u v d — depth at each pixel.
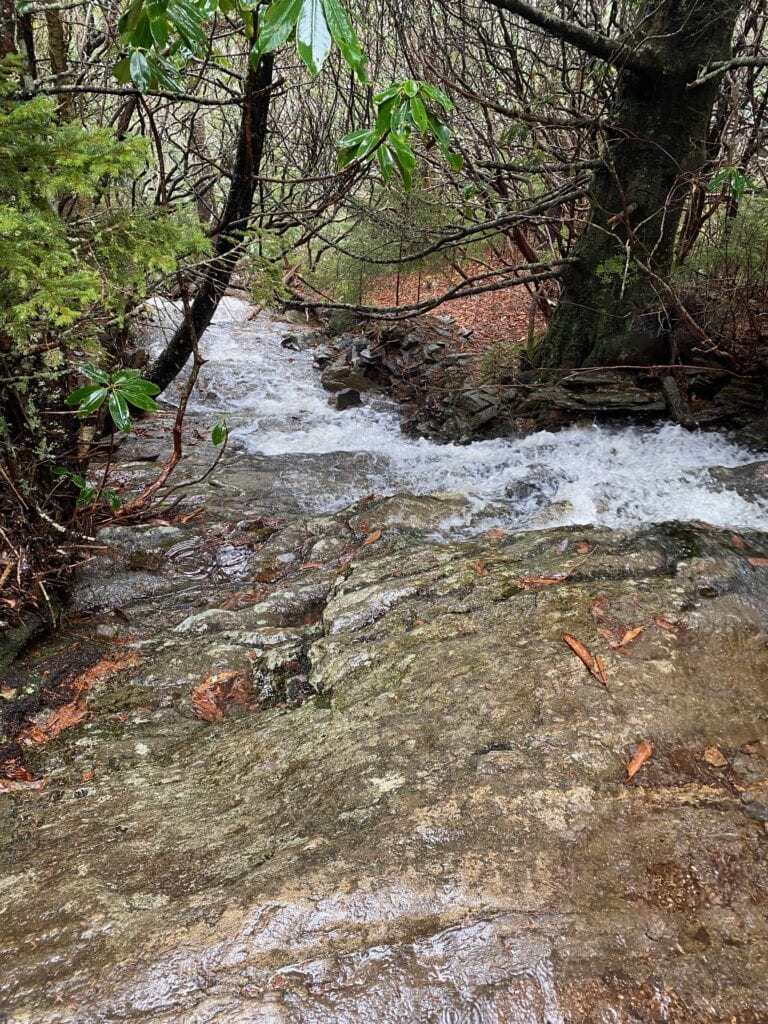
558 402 5.68
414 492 4.79
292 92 7.77
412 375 7.57
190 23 1.82
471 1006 1.27
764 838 1.62
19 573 2.75
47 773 2.16
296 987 1.30
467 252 8.91
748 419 5.32
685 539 3.16
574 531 3.27
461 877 1.52
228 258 3.80
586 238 5.93
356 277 8.54
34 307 1.96
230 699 2.51
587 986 1.30
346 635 2.68
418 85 1.79
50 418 2.94
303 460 5.45
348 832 1.67
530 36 7.05
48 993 1.33
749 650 2.33
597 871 1.54
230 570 3.58
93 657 2.76
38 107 2.06
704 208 6.18
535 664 2.26
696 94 5.30
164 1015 1.26
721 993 1.29
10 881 1.67
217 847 1.70
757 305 5.55
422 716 2.09
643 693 2.11
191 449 5.92
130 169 2.35
